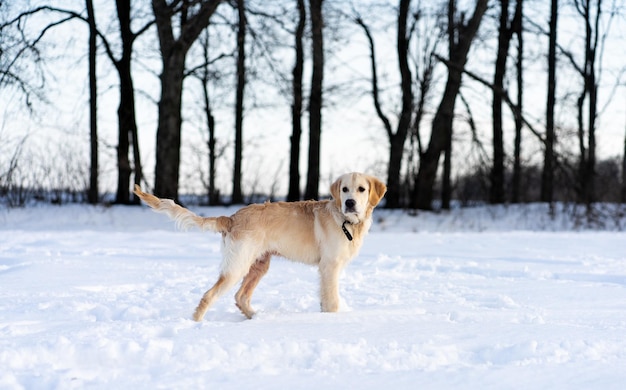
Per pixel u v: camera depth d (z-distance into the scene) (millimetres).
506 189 26938
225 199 27781
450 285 7766
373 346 4355
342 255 6176
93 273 8312
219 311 6258
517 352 4184
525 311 5945
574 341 4402
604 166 28328
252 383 3557
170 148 19641
